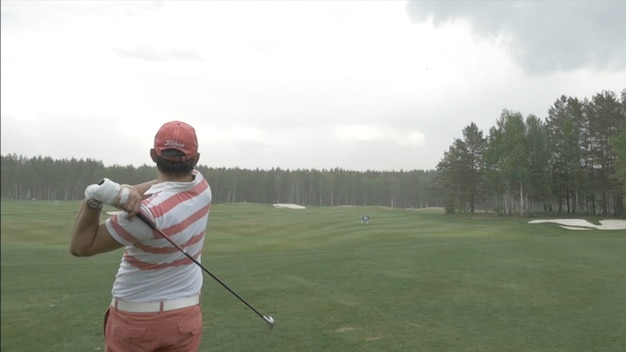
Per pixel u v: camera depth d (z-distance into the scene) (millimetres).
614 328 4156
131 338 2500
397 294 7422
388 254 12836
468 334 5035
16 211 46188
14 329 6277
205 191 2723
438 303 6434
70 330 6125
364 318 6141
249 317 6438
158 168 2652
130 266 2508
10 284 10078
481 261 8578
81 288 9469
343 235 28234
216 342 5367
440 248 11891
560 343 4199
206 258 16125
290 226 38281
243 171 89562
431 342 4949
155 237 2406
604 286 4164
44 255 18766
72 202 66188
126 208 2299
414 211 43062
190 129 2680
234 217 45344
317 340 5320
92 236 2354
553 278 5270
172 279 2543
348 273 10016
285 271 10828
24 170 87500
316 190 91875
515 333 4707
